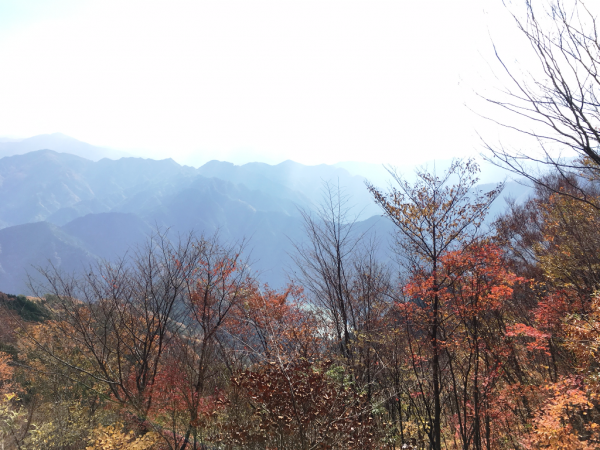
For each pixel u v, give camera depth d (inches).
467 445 448.1
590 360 355.3
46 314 518.0
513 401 476.4
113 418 446.0
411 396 476.7
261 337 448.1
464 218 399.2
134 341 522.3
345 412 292.4
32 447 349.7
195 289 489.1
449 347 435.5
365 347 445.1
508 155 159.2
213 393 401.7
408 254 449.7
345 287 483.2
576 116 141.3
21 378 673.6
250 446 306.7
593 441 358.3
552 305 488.4
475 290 399.9
